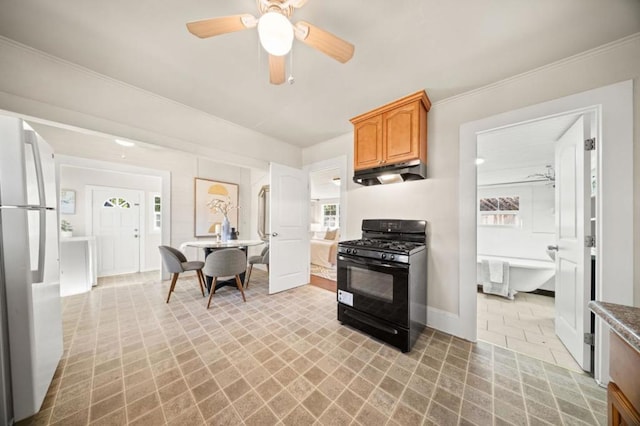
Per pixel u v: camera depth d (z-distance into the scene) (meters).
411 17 1.30
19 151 1.15
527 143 2.57
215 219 4.52
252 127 2.96
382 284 1.91
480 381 1.45
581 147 1.58
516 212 3.82
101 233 4.09
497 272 3.18
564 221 1.85
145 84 2.04
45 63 1.68
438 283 2.15
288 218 3.32
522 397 1.32
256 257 3.66
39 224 1.25
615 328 0.62
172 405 1.25
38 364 1.21
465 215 2.00
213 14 1.32
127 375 1.48
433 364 1.62
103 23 1.38
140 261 4.49
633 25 1.31
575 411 1.22
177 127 2.38
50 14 1.31
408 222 2.32
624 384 0.64
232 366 1.58
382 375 1.50
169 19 1.35
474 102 1.99
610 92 1.44
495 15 1.27
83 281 3.18
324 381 1.44
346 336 1.99
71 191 3.77
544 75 1.68
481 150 2.82
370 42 1.49
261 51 1.61
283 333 2.04
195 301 2.82
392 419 1.17
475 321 1.94
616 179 1.41
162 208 3.87
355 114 2.55
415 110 2.04
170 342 1.88
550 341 1.95
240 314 2.44
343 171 3.12
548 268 3.02
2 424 1.06
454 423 1.15
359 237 2.85
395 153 2.14
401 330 1.78
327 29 1.40
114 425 1.12
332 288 3.39
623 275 1.39
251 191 5.18
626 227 1.38
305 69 1.78
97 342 1.87
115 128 2.00
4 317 1.10
